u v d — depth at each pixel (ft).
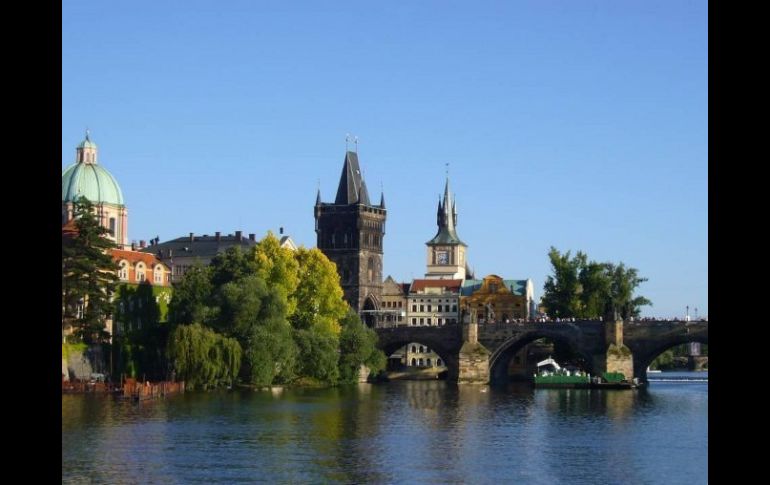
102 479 274.98
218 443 349.82
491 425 438.40
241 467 298.15
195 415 441.27
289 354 631.97
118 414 437.58
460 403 571.69
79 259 557.33
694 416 488.44
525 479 289.53
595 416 488.44
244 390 608.60
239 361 591.78
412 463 316.19
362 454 333.83
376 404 545.85
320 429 403.75
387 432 401.49
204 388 579.48
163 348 611.88
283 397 572.10
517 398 622.13
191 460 309.42
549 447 360.69
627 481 288.30
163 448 334.24
